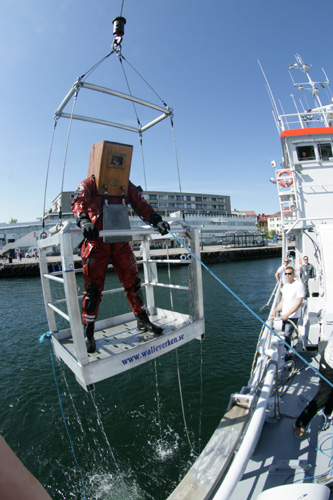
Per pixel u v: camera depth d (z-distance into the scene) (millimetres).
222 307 16219
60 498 4828
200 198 82812
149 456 5488
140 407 7055
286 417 3650
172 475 5043
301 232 8148
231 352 10000
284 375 4777
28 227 50625
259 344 4539
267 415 3537
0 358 10523
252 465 2938
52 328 3051
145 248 3910
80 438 6105
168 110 3355
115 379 8461
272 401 3730
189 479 2400
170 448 5641
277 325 5625
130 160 2729
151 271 3939
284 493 1948
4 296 23375
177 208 78125
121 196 2795
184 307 15367
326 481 2545
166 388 7840
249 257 52219
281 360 4711
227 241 61062
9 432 6473
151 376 8531
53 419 6801
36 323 14844
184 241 3217
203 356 9742
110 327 3416
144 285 3930
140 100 3131
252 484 2709
